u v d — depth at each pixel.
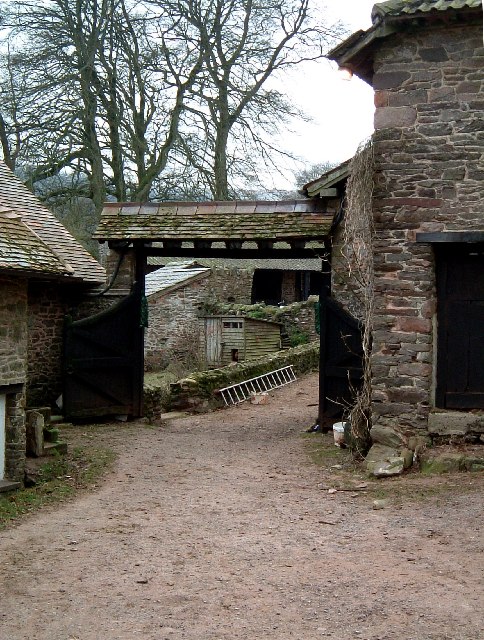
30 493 9.34
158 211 13.77
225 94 22.53
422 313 9.80
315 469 10.20
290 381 21.61
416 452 9.58
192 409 17.42
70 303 15.02
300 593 5.67
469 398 9.80
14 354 9.73
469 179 9.55
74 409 14.01
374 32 9.62
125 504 8.66
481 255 9.77
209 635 5.00
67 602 5.65
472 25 9.48
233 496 8.89
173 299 22.48
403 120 9.77
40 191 21.98
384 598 5.50
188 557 6.61
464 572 5.95
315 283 29.88
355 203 10.57
